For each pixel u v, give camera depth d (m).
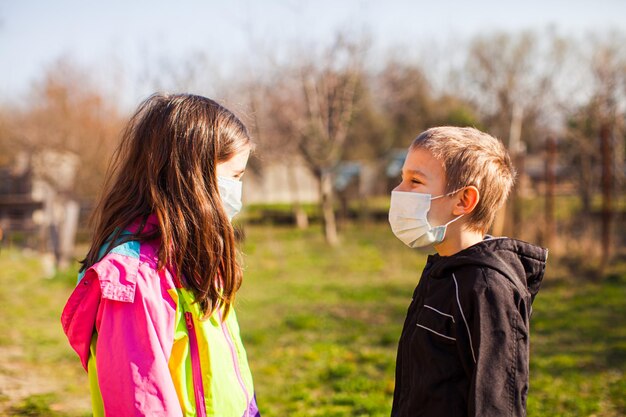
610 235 10.91
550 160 11.34
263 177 24.91
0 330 6.95
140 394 1.36
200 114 1.63
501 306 1.51
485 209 1.74
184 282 1.54
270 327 7.99
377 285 11.21
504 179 1.78
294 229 21.25
